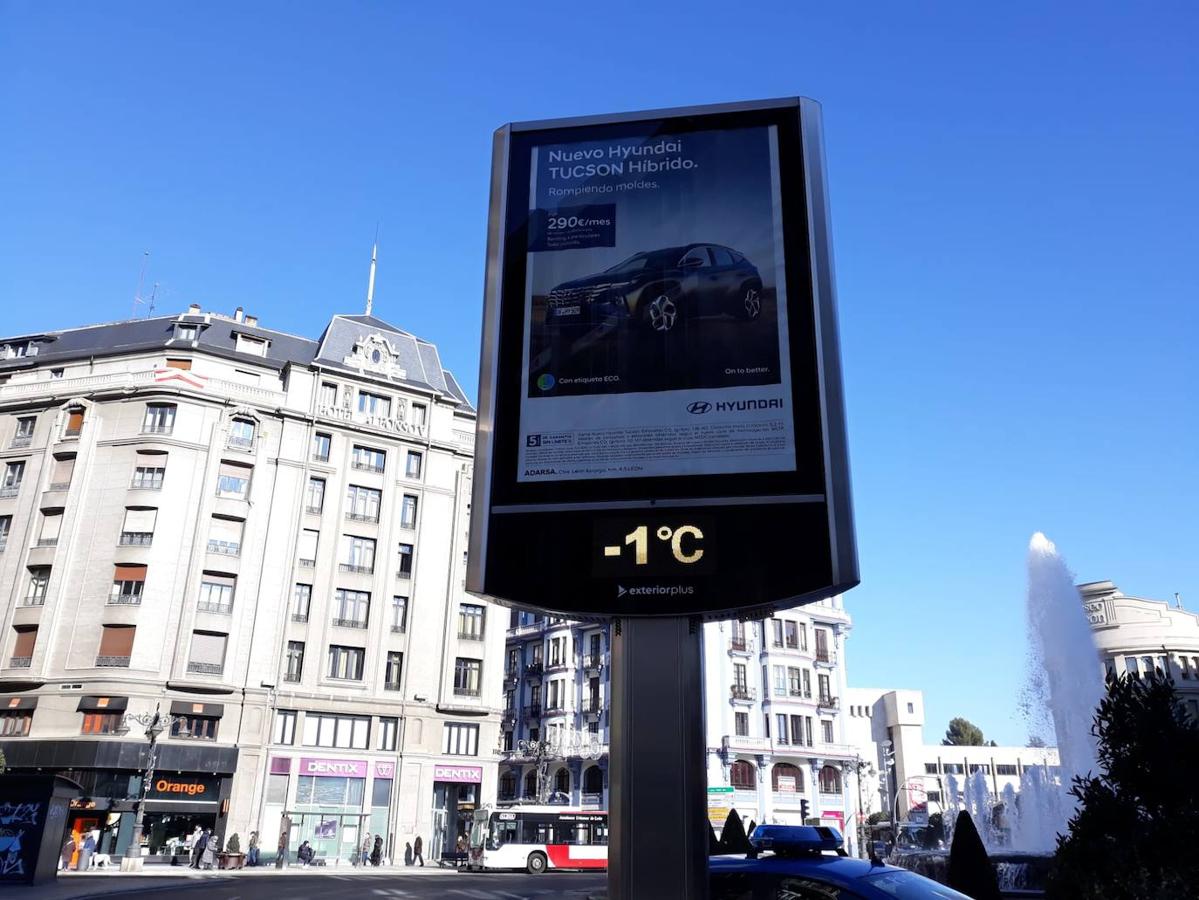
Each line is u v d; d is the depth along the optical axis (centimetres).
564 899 2375
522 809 4422
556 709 6800
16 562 4556
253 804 4334
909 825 5834
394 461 5212
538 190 1120
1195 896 695
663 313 1038
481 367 1042
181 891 2431
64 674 4284
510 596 939
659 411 994
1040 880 1766
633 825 867
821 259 1030
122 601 4381
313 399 5075
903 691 9788
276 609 4653
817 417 964
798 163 1081
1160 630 7062
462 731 5016
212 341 5162
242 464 4812
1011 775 9700
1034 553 3375
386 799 4675
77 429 4794
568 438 998
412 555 5122
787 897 674
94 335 5334
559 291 1066
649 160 1115
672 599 914
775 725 6366
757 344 1005
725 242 1058
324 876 3528
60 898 2012
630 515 954
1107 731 805
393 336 5575
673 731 891
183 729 4325
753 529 928
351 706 4703
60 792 2422
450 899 2369
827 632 6969
